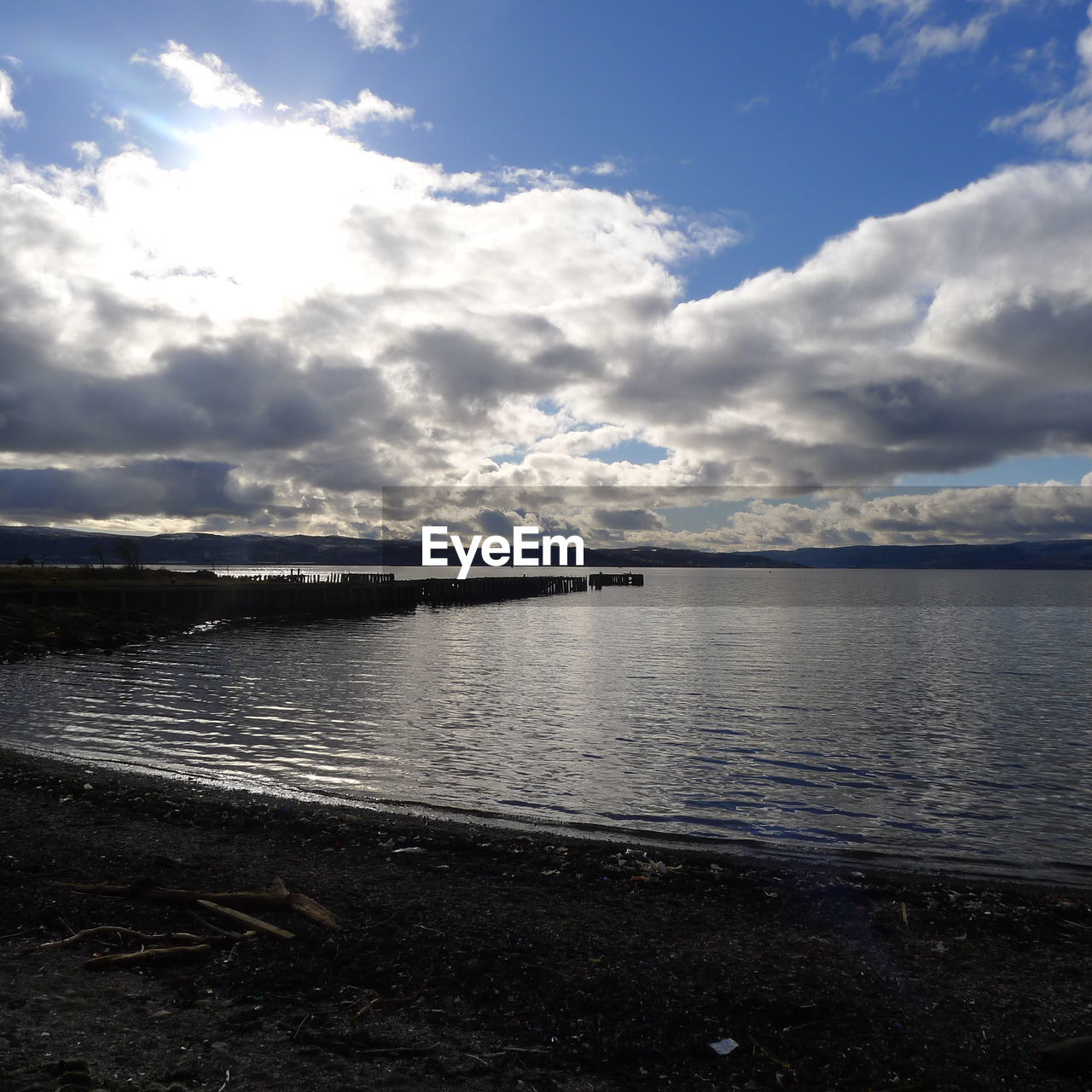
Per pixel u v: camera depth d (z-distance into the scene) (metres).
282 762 17.11
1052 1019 6.50
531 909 8.62
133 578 75.81
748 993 6.73
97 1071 5.23
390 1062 5.54
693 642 49.16
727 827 13.25
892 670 35.78
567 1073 5.52
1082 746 19.97
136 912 8.05
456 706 25.00
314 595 71.88
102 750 17.97
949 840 12.74
